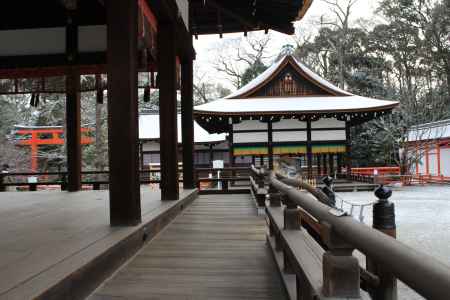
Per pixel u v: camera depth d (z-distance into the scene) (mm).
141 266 3182
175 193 6020
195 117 16109
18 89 7719
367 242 1026
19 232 3520
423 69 30016
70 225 3859
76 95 8312
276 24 9820
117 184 3697
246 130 16625
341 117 16531
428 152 25484
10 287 1972
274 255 3232
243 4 8969
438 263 726
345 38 32031
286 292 2400
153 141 23062
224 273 3002
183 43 6824
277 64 18531
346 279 1394
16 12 5988
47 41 6965
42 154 21812
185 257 3469
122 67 3646
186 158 8227
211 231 4668
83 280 2422
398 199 16047
